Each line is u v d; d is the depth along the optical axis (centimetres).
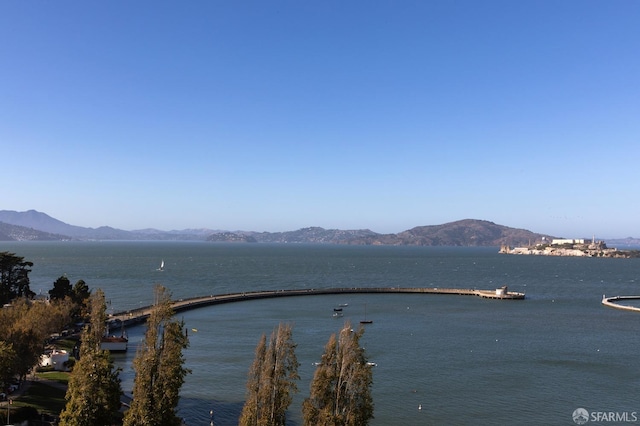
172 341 5653
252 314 17088
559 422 7381
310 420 5053
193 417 7500
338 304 19950
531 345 12312
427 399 8231
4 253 15062
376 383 9019
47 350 10212
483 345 12269
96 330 9600
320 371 5209
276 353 5175
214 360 10619
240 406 7975
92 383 5250
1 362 6462
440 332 14025
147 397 5322
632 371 9969
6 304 13338
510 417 7531
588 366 10325
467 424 7262
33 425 6122
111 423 5441
